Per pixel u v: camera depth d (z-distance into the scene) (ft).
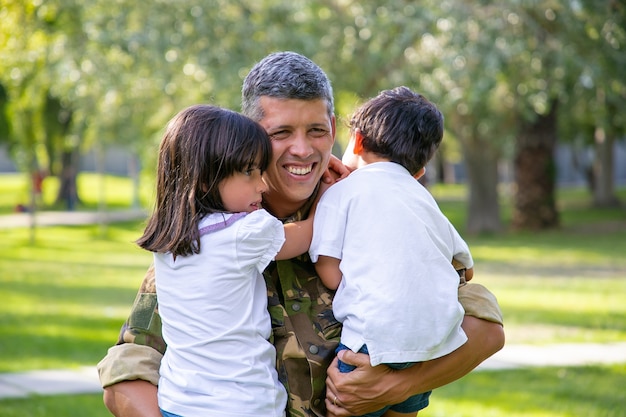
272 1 52.44
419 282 8.96
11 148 95.45
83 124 85.87
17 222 104.88
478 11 52.60
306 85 9.35
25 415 23.09
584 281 51.55
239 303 9.03
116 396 9.21
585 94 69.56
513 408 24.12
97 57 52.44
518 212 87.76
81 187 162.91
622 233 84.17
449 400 24.94
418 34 53.26
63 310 42.14
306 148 9.40
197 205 9.16
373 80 58.23
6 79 58.75
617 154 180.14
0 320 38.99
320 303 9.50
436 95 56.29
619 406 24.40
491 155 83.76
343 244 9.39
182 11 50.01
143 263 66.23
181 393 8.93
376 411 9.37
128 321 9.61
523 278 53.11
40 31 51.75
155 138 67.26
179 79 54.24
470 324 9.46
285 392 9.21
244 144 9.07
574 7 54.39
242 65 49.52
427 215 9.43
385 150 9.97
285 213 10.03
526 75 57.26
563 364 29.60
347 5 57.41
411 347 8.79
